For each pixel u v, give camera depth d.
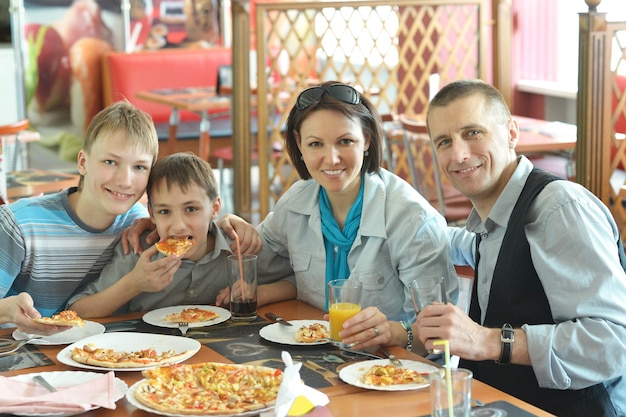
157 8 9.59
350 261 2.73
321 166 2.59
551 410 2.32
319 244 2.79
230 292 2.62
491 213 2.43
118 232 2.81
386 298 2.71
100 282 2.77
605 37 4.81
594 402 2.27
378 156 2.69
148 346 2.33
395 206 2.69
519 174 2.40
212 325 2.55
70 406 1.88
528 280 2.34
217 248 2.77
